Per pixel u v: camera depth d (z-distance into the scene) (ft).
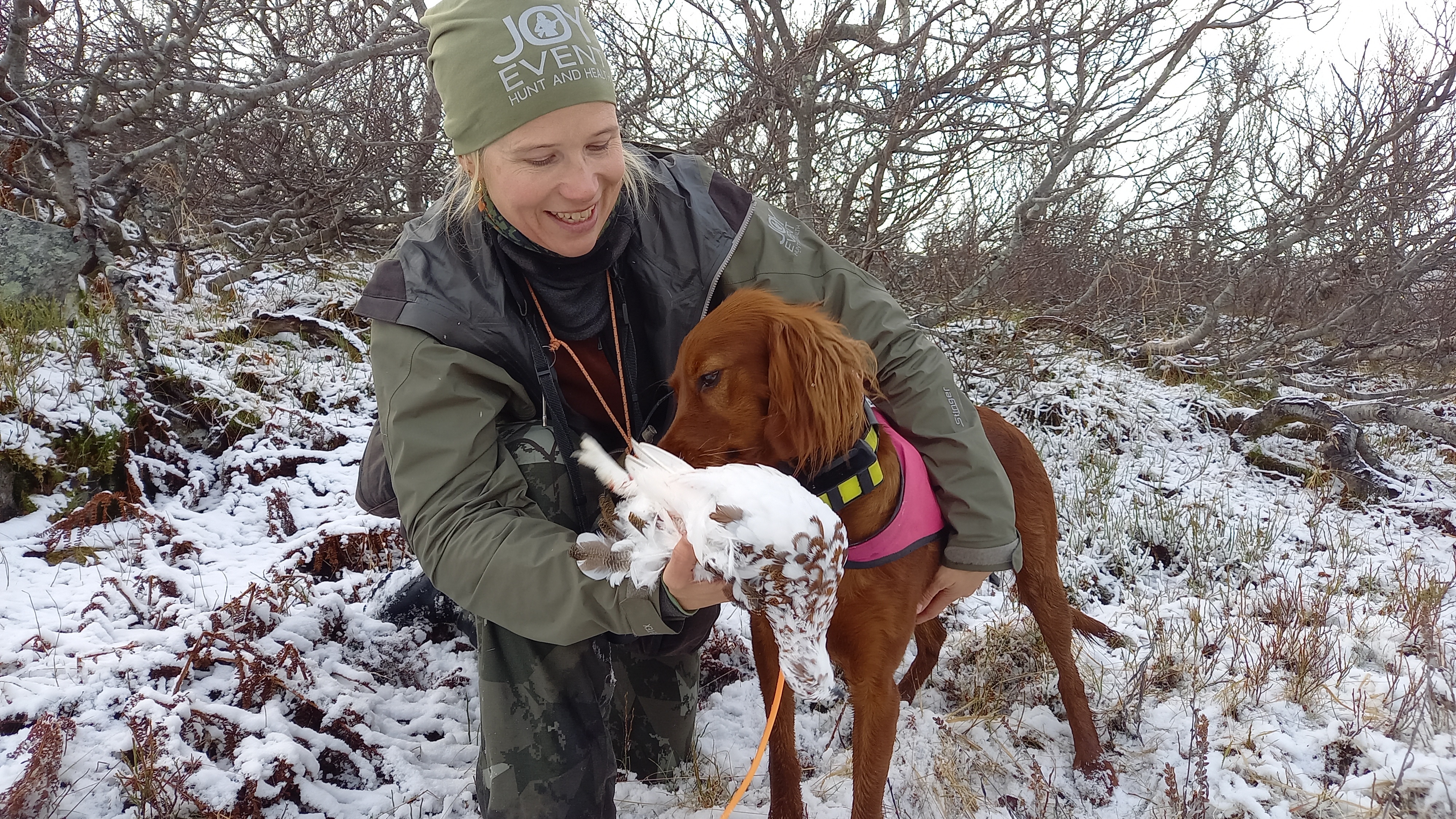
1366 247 22.11
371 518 10.08
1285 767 7.56
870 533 6.32
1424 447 18.04
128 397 11.36
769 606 4.53
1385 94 20.49
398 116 22.12
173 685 7.02
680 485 4.61
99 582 8.64
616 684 7.45
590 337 6.85
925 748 7.99
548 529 5.74
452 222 6.57
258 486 11.07
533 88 5.69
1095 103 18.51
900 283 18.24
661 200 7.02
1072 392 17.65
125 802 6.10
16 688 6.77
